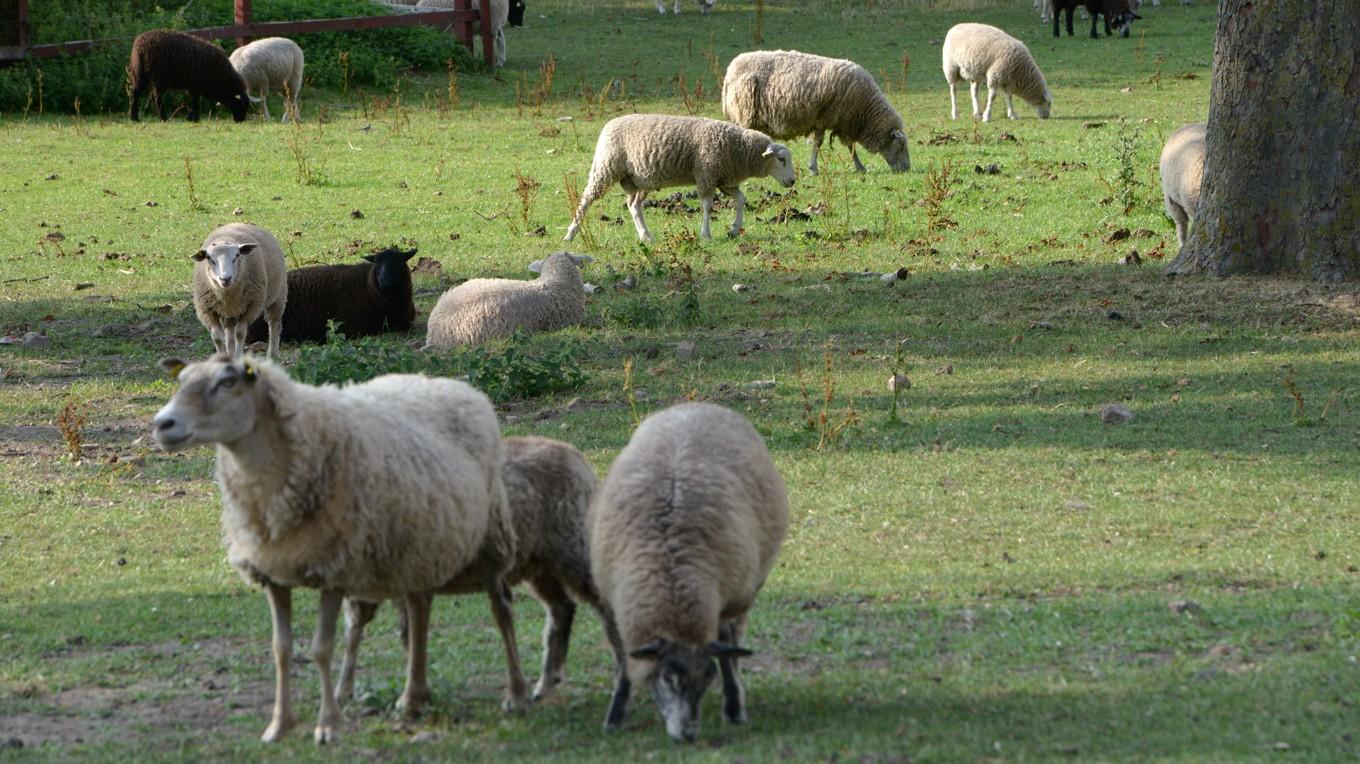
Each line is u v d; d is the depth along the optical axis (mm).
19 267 20734
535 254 20719
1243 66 16656
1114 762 6031
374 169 27062
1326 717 6555
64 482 12172
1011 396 13711
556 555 7566
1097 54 39281
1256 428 12414
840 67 24828
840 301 17359
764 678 7523
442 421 7246
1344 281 16359
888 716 6773
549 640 7668
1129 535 9984
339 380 14133
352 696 7449
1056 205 22234
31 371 16000
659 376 14828
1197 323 15648
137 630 8664
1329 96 16250
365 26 37844
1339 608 8227
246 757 6504
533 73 39031
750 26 46125
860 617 8516
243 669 7988
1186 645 7770
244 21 35688
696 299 17219
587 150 28266
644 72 38531
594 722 7016
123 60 34594
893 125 25141
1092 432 12508
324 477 6547
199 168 27312
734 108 25500
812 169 25734
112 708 7375
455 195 24797
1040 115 30438
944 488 11195
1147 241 19812
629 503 6883
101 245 22031
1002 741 6355
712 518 6758
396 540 6742
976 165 25062
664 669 6344
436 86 37000
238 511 6641
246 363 6406
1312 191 16500
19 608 9125
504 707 7250
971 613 8445
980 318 16375
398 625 8352
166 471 12539
